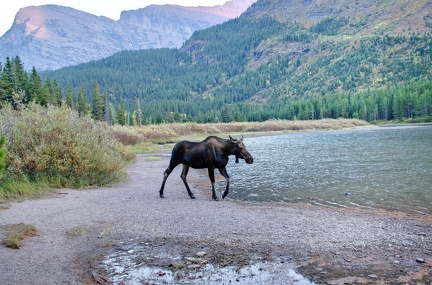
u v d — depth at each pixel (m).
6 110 16.61
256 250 7.33
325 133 70.06
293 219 9.84
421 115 114.12
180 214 10.63
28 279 5.99
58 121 16.23
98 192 14.57
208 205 12.09
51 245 7.70
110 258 7.02
